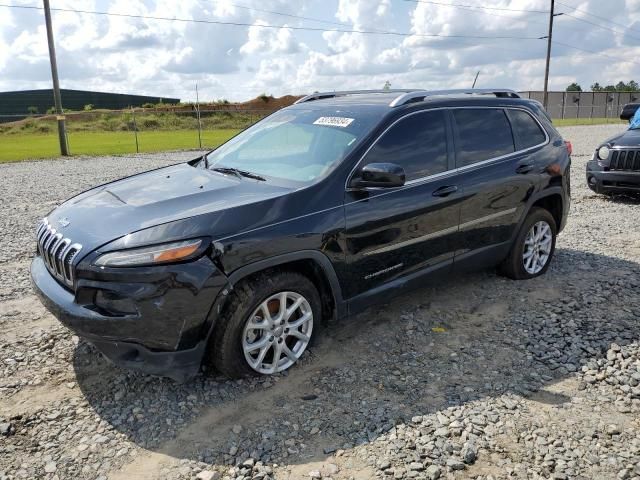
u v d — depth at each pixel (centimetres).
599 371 371
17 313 457
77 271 310
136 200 362
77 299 312
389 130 410
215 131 3416
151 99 6906
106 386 349
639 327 434
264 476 271
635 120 993
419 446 293
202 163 466
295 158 409
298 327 370
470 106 475
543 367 377
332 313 390
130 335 305
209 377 360
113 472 274
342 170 378
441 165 438
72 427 308
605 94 5212
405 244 411
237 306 330
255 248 328
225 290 320
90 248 312
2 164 1662
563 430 307
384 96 473
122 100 6725
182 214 328
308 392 345
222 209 331
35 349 394
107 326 304
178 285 305
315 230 354
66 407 327
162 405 330
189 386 349
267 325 348
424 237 424
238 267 323
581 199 981
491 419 316
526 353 396
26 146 2400
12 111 6231
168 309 306
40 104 6341
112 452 288
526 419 317
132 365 317
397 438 300
